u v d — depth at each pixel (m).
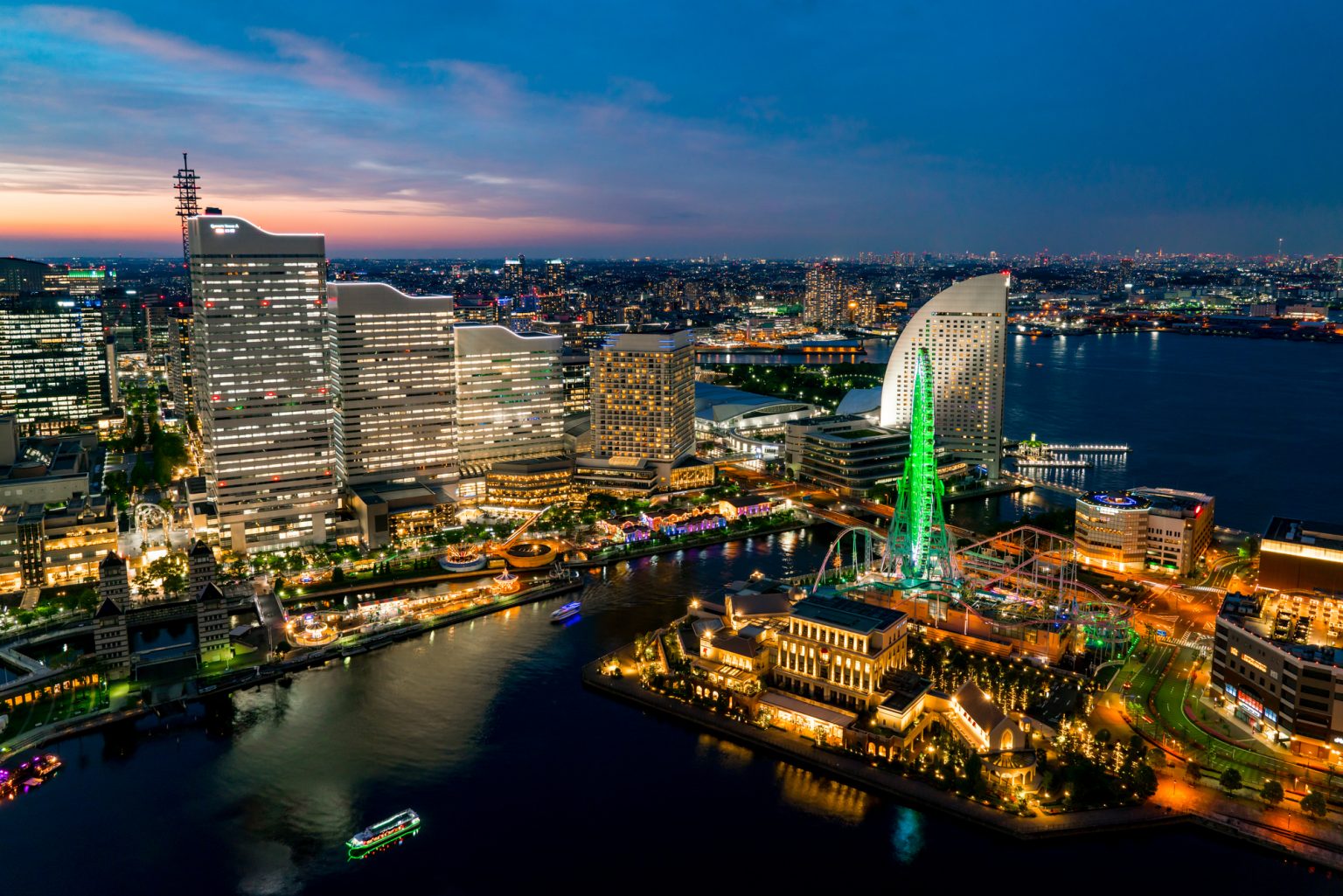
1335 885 196.12
